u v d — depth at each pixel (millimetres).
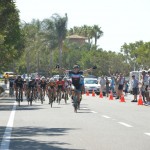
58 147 14195
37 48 122688
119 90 50219
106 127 20031
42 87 41875
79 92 29953
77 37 191250
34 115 26750
